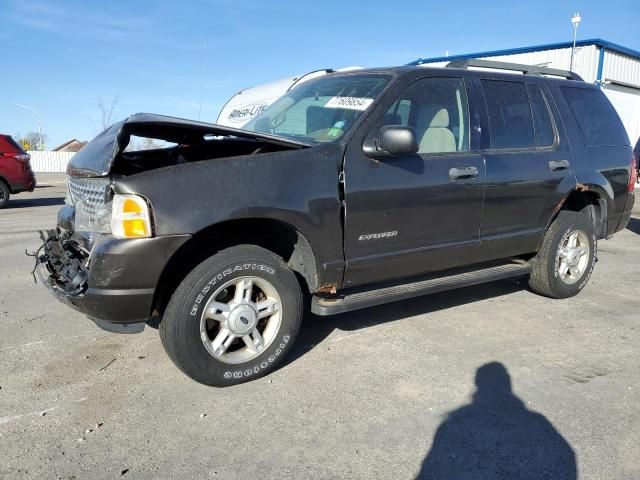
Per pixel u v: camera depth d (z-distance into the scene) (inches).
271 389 136.6
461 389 136.6
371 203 148.2
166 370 147.0
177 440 114.8
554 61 775.7
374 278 155.3
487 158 172.6
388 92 155.9
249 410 126.8
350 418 123.3
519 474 103.7
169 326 128.2
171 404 129.3
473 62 182.1
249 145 160.6
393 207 152.2
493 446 112.6
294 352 158.2
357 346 162.7
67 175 163.2
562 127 198.4
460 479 102.5
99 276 122.0
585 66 743.1
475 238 173.5
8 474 103.3
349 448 112.0
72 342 165.9
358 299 149.9
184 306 127.4
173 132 154.9
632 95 823.7
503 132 180.5
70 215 153.9
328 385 138.6
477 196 169.5
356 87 165.3
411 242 158.9
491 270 188.1
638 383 140.2
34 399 131.3
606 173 209.8
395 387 137.6
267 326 142.2
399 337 170.1
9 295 213.9
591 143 207.5
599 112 216.5
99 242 124.3
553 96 199.6
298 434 117.1
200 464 106.8
